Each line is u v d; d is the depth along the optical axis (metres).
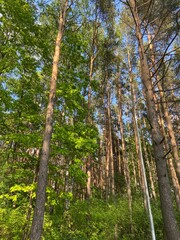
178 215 9.80
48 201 7.27
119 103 19.14
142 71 5.40
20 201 7.45
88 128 8.68
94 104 17.80
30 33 9.64
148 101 4.95
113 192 15.80
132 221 10.03
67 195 7.48
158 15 6.37
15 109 8.62
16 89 8.94
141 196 15.64
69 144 8.04
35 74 9.35
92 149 8.06
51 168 7.84
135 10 6.01
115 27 13.98
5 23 8.96
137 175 25.75
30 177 7.79
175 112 17.45
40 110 9.04
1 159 8.57
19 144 8.62
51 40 10.02
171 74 11.75
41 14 9.34
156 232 9.13
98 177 26.69
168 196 3.96
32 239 4.71
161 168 4.21
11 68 8.60
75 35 9.75
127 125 25.84
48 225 7.06
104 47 14.13
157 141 4.46
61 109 9.41
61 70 9.51
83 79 10.10
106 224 9.92
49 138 5.93
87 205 8.93
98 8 11.84
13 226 6.72
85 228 8.51
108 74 16.06
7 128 8.37
